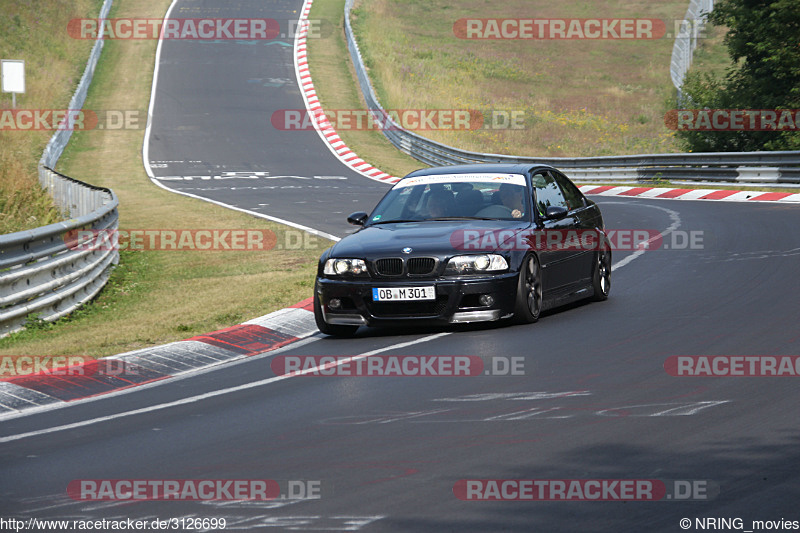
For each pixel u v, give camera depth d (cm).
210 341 3497
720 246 5312
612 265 4922
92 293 4975
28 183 7675
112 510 1723
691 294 3894
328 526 1584
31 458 2141
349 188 11700
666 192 9669
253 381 2866
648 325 3288
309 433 2205
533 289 3475
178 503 1745
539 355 2912
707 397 2317
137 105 18938
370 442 2091
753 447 1898
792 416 2111
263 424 2323
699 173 10406
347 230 7212
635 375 2580
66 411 2633
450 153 13988
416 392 2555
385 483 1795
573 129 18762
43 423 2503
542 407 2306
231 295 4559
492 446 2002
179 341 3494
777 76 13462
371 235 3550
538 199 3741
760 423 2067
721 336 3017
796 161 8969
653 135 18238
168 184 12431
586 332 3231
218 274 5494
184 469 1970
